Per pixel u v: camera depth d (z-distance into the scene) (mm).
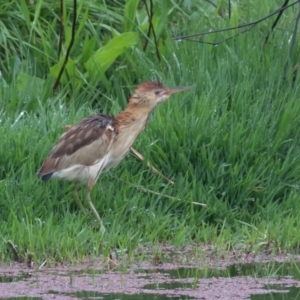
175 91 11430
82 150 10828
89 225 10812
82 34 15164
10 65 14422
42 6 15219
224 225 10914
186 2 15961
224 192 11547
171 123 12125
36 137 11938
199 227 10969
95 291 8594
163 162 11859
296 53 14156
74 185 11383
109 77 14711
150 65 14234
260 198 11719
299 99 12883
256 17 15273
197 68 13695
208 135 12062
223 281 9039
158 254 9906
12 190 11141
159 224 10875
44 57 14711
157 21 15008
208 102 12633
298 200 11570
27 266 9539
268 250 10312
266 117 12469
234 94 12906
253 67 13680
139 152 12086
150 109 11344
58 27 15391
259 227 10875
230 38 13781
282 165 11938
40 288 8688
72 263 9609
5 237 10031
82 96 13906
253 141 11938
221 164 11750
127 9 14820
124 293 8523
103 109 13758
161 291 8609
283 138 12266
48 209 10953
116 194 11406
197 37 14805
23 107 13289
